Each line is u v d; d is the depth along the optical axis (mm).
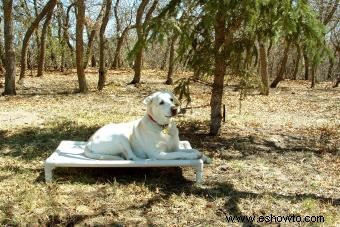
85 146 3531
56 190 3133
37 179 3369
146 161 3238
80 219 2713
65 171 3537
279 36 4469
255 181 3457
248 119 6211
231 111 7020
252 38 4559
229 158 4078
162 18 4242
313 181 3496
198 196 3109
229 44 4566
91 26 18250
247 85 4789
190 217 2779
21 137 4773
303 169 3818
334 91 11414
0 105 7250
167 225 2668
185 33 4332
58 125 5406
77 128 5238
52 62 18391
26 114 6312
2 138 4730
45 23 13438
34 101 7812
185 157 3316
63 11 16094
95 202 2949
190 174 3566
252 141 4773
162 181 3387
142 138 3369
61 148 3650
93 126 5379
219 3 3980
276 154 4293
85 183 3305
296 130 5520
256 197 3098
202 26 4566
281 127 5691
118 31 18609
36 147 4340
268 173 3676
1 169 3600
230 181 3426
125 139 3379
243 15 4258
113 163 3209
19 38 15672
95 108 7000
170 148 3441
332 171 3775
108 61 20891
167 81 11602
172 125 3436
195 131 5164
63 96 8562
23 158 3943
